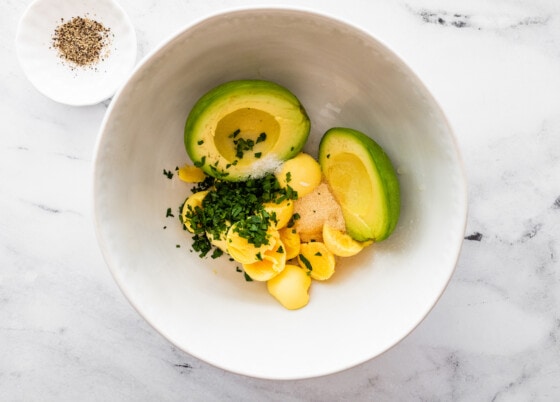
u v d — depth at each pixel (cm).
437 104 46
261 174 53
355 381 60
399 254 52
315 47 50
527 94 56
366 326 52
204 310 53
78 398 60
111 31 57
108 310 59
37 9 56
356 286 53
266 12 46
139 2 56
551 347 58
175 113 52
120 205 50
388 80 49
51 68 57
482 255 58
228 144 53
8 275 58
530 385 59
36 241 58
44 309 59
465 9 56
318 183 53
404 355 59
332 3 56
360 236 51
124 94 47
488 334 59
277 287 53
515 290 58
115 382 60
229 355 51
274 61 52
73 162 58
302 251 54
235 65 51
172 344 55
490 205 57
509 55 56
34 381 59
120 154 49
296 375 50
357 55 49
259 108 50
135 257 51
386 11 56
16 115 57
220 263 55
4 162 58
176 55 47
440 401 59
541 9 56
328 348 52
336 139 51
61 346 59
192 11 56
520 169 57
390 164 51
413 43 56
